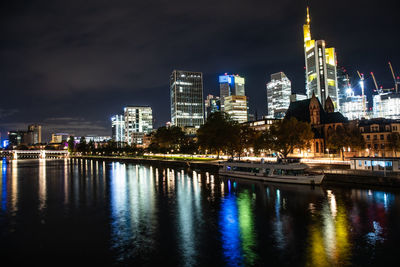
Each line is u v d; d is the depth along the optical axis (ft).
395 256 112.98
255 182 292.81
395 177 216.13
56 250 125.70
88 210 196.65
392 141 368.07
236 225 155.74
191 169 470.80
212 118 489.67
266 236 137.80
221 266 108.27
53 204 217.77
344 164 328.08
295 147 408.67
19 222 169.17
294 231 143.64
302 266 106.83
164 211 189.16
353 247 122.31
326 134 535.60
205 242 132.05
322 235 136.77
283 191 238.89
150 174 427.74
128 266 109.60
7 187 310.45
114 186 307.17
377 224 148.97
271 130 427.33
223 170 363.97
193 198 228.43
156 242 133.18
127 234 144.87
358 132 399.03
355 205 183.73
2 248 128.77
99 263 112.47
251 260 112.57
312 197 211.61
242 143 495.41
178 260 113.91
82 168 593.42
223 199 220.43
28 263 112.98
